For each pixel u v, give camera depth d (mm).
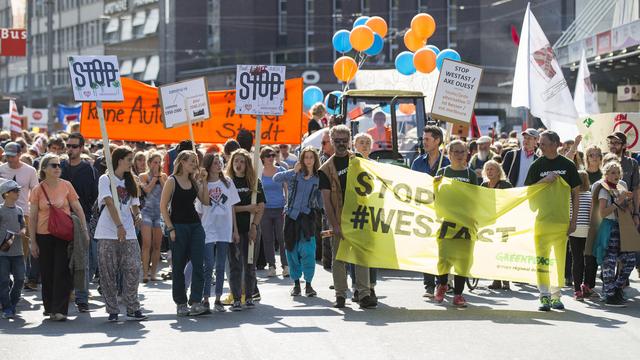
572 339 10781
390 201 13352
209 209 13047
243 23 76812
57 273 12703
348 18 75250
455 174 13500
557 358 9766
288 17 76438
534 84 19672
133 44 84188
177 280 12742
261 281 16625
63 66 96438
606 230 13461
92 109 20531
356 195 13305
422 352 10086
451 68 14430
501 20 70625
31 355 10320
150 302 14258
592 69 36344
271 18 76688
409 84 28219
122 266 12531
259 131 14297
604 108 42500
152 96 20609
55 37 97688
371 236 13242
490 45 71312
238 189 13438
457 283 13250
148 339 11109
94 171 15242
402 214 13328
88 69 13273
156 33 80938
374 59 72938
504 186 15297
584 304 13586
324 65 70250
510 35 70312
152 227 16875
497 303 13672
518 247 13156
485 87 69688
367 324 11859
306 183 14477
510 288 15328
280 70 14422
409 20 72500
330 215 13289
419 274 17422
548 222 13016
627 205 13391
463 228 13250
